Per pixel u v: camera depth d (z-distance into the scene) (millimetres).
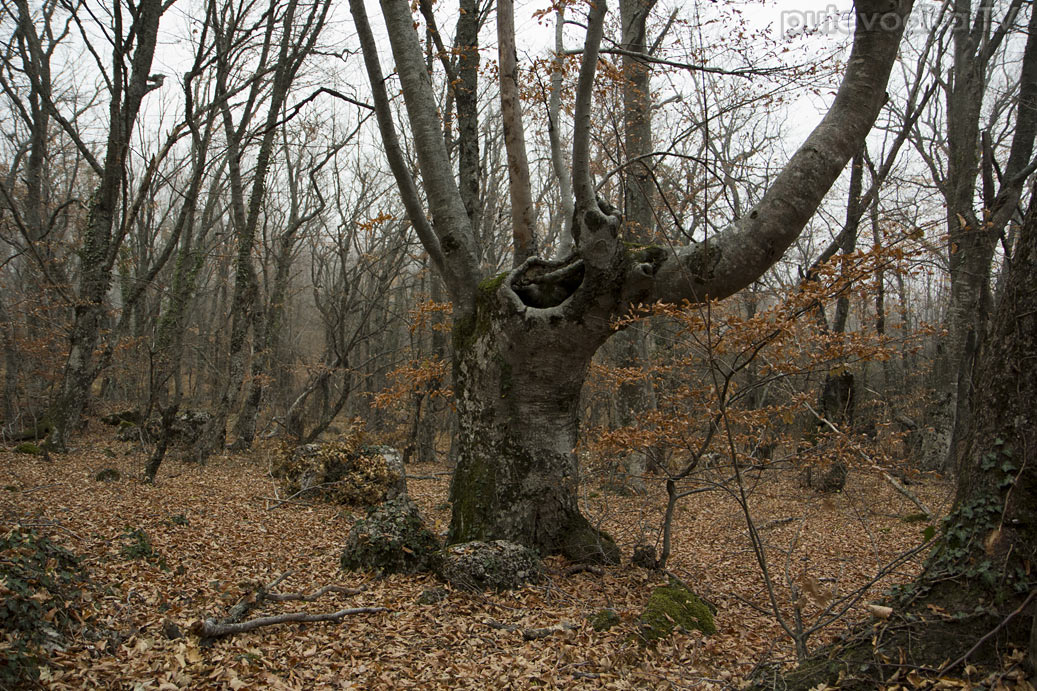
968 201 12953
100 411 22078
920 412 15992
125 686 3943
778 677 3729
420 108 7375
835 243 11016
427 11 9164
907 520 10562
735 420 6414
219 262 23953
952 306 13539
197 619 4984
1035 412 3332
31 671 3736
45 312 17953
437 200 7438
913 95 12336
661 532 8977
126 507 9102
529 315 6734
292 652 4734
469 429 7367
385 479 11664
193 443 17500
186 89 14148
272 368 22406
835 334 5715
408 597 6000
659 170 14227
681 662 4871
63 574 4703
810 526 10367
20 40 17141
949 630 3311
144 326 23844
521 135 7527
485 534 7109
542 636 5258
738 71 9008
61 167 26875
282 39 16281
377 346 27781
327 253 25984
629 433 6586
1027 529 3264
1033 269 3439
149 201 23938
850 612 6148
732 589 7098
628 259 6348
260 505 10602
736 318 5176
